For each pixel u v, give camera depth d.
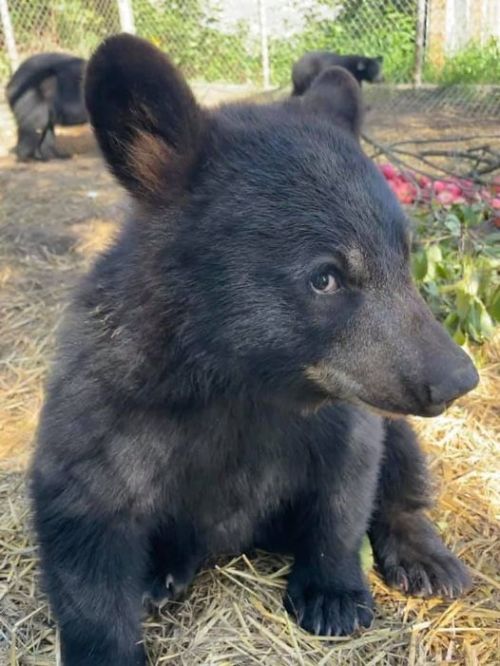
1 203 1.21
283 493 0.44
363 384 0.36
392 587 0.47
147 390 0.38
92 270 0.42
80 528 0.39
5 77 2.41
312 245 0.35
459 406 0.62
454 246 0.78
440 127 1.63
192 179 0.36
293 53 2.21
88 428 0.38
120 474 0.39
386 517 0.50
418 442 0.51
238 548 0.46
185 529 0.44
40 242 1.01
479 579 0.47
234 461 0.42
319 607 0.43
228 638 0.42
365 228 0.35
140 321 0.37
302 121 0.38
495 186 0.91
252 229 0.35
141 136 0.37
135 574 0.42
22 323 0.78
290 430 0.42
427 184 0.90
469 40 2.08
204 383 0.37
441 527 0.50
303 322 0.35
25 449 0.59
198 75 2.23
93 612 0.40
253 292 0.35
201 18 2.22
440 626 0.43
